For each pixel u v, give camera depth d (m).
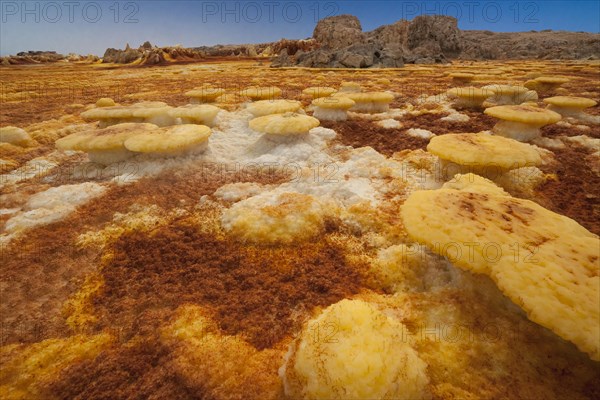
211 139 7.91
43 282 3.46
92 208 4.87
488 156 5.11
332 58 36.25
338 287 3.38
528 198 5.17
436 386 2.33
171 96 13.65
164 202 5.14
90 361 2.57
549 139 7.52
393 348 2.23
